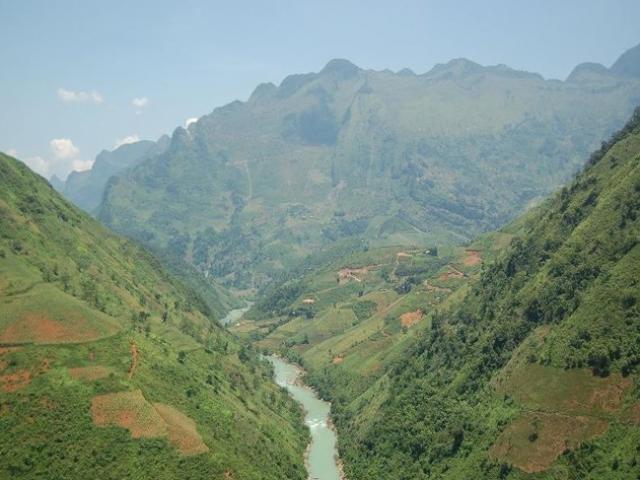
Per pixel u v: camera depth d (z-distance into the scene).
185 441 165.00
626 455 137.38
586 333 168.50
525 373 177.75
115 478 150.50
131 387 173.12
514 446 160.50
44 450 152.50
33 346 177.00
